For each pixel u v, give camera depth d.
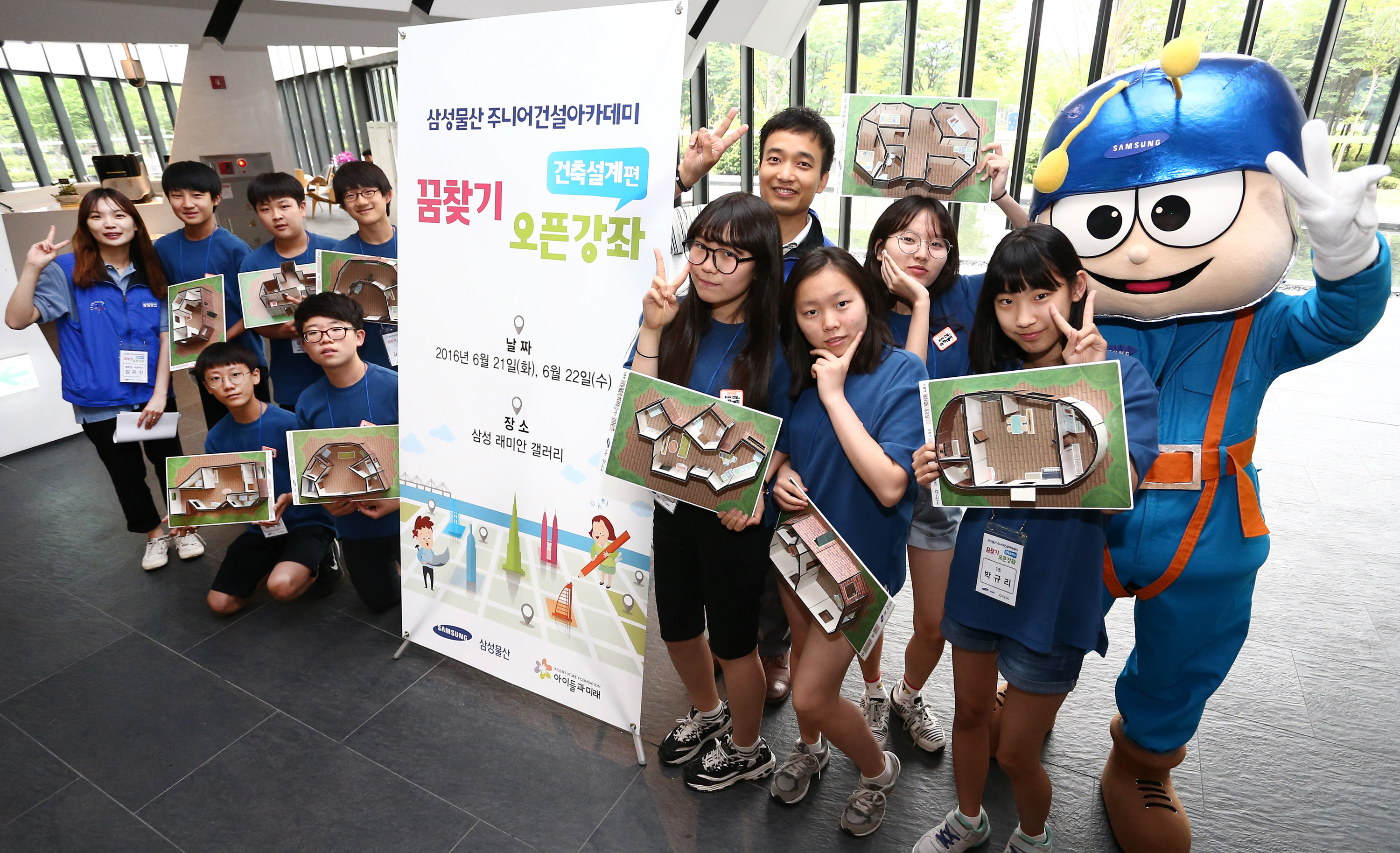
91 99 10.10
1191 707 1.64
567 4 3.66
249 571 2.57
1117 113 1.48
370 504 2.37
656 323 1.56
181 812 1.84
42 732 2.09
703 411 1.49
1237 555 1.48
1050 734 2.07
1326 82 5.18
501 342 1.89
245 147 6.24
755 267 1.42
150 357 2.72
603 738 2.07
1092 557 1.34
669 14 1.50
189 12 3.10
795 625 1.68
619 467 1.59
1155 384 1.52
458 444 2.05
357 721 2.13
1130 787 1.77
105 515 3.25
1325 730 2.05
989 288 1.37
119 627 2.53
